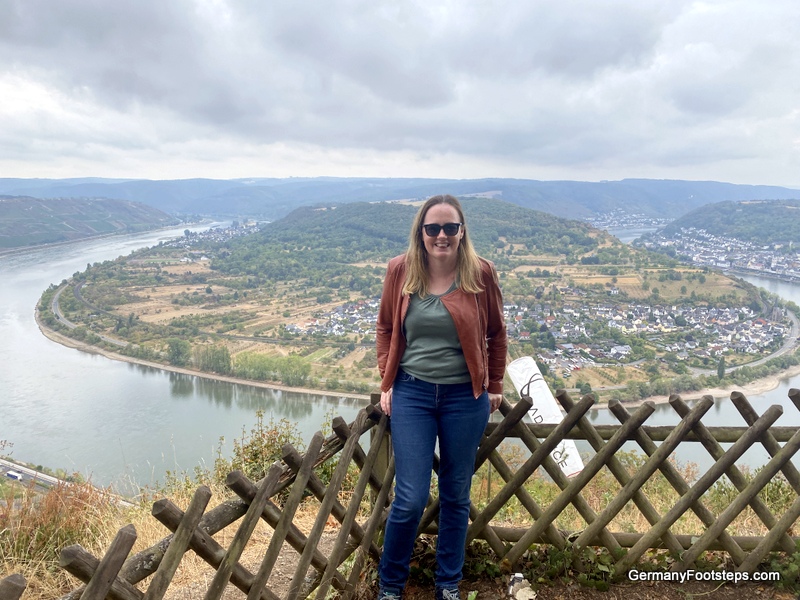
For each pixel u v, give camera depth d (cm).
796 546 270
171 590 291
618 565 269
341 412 4181
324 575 232
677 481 265
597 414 3544
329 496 225
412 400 242
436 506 279
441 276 243
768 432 257
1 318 8488
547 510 266
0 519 354
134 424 3775
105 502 428
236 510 190
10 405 4338
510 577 272
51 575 327
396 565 243
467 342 233
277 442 555
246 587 193
